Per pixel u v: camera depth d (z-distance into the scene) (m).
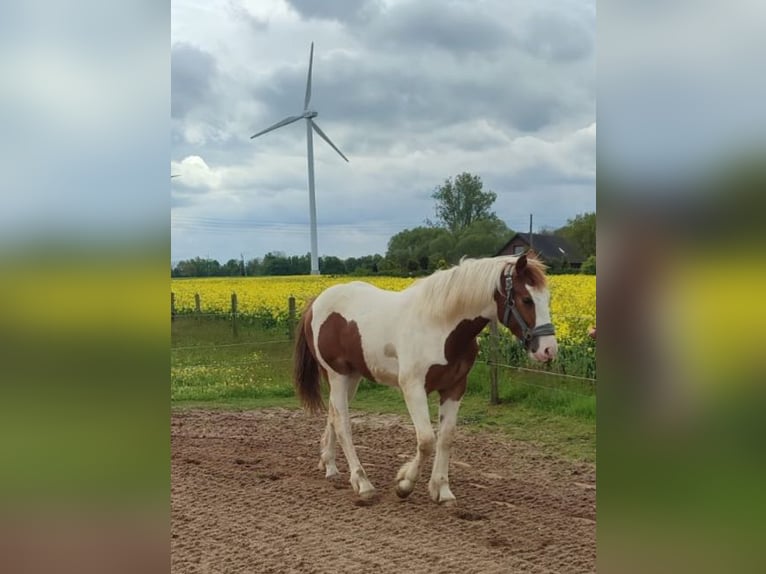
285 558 3.46
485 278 4.05
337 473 5.00
